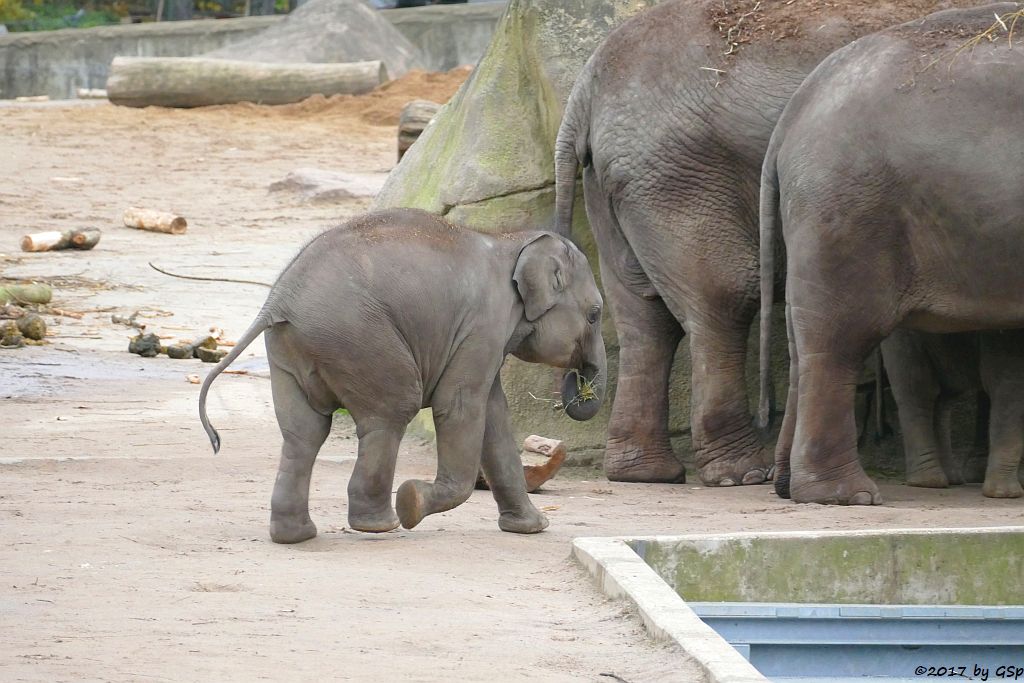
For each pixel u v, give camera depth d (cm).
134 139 4391
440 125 1675
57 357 2031
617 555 891
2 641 717
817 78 1270
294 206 3547
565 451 1302
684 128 1367
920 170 1213
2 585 834
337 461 1382
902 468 1481
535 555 973
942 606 958
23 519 1036
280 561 920
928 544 973
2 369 1909
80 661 684
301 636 746
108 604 798
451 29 5838
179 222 3186
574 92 1432
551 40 1520
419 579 884
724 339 1391
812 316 1247
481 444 1009
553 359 1059
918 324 1265
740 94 1352
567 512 1173
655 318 1432
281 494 974
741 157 1359
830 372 1252
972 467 1436
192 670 676
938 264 1230
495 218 1512
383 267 958
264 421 1641
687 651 707
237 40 5916
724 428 1391
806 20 1367
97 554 920
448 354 989
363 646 731
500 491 1052
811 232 1241
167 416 1650
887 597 966
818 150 1235
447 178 1548
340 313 945
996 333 1303
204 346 2100
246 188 3756
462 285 984
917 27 1267
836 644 938
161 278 2658
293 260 972
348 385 959
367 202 3559
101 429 1555
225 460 1368
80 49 6025
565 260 1047
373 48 5422
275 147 4316
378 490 985
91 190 3672
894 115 1220
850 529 1059
